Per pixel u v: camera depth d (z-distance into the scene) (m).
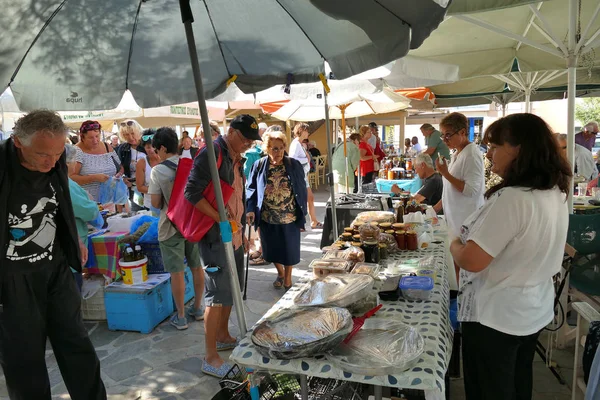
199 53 2.31
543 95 10.32
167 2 2.07
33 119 1.74
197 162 2.45
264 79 2.25
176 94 2.33
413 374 1.29
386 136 27.00
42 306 2.04
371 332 1.52
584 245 2.88
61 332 2.13
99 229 3.81
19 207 1.88
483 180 3.29
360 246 2.38
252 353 1.47
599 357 1.68
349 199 4.69
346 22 1.84
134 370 2.91
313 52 2.14
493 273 1.59
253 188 4.07
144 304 3.42
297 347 1.36
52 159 1.82
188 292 4.05
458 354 2.61
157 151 3.33
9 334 1.96
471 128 19.23
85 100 2.18
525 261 1.52
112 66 2.22
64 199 2.05
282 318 1.58
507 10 4.01
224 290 2.70
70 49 2.06
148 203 4.75
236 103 5.78
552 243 1.52
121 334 3.46
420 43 1.48
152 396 2.61
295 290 2.01
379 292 1.91
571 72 3.38
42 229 1.98
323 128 16.95
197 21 2.20
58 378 2.85
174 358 3.06
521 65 4.90
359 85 3.80
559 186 1.51
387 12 1.49
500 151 1.57
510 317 1.57
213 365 2.82
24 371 2.01
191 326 3.58
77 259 2.16
